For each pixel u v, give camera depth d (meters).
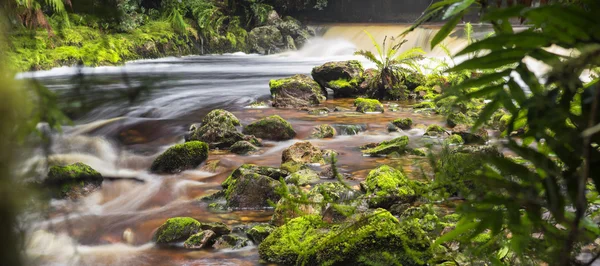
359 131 8.43
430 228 3.29
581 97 0.76
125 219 4.41
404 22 33.12
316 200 4.22
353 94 12.53
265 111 10.55
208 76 15.93
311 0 31.28
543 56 0.68
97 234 4.00
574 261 0.87
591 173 0.76
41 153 0.41
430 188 1.14
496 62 0.71
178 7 24.00
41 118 0.42
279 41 26.62
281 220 4.19
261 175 4.91
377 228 3.14
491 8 0.68
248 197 4.81
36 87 0.42
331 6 33.81
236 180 4.99
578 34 0.63
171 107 10.30
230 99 11.51
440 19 0.71
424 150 6.01
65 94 0.45
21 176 0.39
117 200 4.97
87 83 0.48
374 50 24.52
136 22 21.25
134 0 21.44
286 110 10.72
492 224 0.85
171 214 4.62
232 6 27.12
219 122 7.72
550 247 0.90
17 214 0.39
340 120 9.34
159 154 6.67
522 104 0.75
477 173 0.88
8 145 0.38
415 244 3.08
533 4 0.71
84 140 6.36
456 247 3.04
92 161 5.95
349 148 7.25
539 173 0.86
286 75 16.44
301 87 11.38
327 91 13.62
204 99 11.39
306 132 8.30
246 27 27.70
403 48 22.56
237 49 26.05
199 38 24.41
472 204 0.86
